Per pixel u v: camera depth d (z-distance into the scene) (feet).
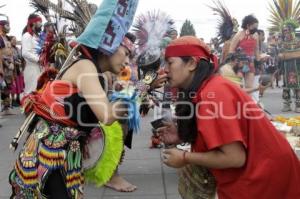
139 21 11.32
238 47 24.72
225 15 13.64
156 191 13.67
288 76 28.43
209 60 7.58
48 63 11.18
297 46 27.94
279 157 7.04
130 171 15.90
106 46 7.80
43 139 7.77
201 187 8.36
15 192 8.11
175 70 7.47
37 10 10.68
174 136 8.31
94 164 10.95
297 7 28.53
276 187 7.09
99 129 10.89
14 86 34.01
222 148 6.87
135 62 11.09
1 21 30.14
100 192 13.70
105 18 7.76
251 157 6.99
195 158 7.21
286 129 14.14
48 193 7.85
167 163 7.59
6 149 19.98
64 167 7.75
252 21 25.09
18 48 34.65
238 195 7.13
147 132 23.22
